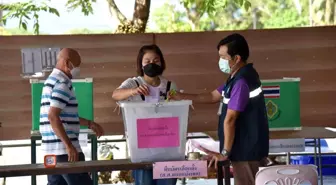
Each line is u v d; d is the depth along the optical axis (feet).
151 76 22.67
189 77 30.55
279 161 33.88
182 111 18.56
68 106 22.71
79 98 27.61
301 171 19.67
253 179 20.99
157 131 18.53
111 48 30.22
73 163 18.75
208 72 30.58
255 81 20.89
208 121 30.68
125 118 18.51
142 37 30.30
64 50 22.98
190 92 30.58
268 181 19.74
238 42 21.11
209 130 30.68
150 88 22.75
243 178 21.04
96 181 26.45
